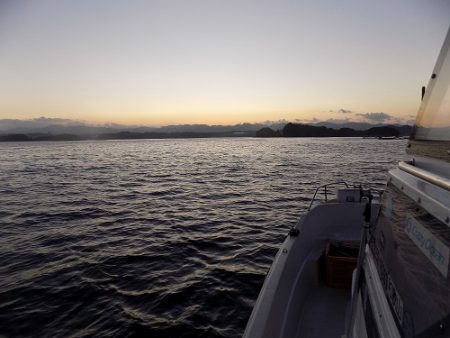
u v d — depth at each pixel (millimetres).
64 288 7762
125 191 23484
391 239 2254
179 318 6602
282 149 95000
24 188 25500
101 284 7977
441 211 1560
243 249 10461
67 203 18969
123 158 66500
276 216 15008
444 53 2014
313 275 5203
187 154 79438
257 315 3324
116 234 12297
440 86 2041
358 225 6430
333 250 5422
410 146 2537
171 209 16969
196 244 10984
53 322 6430
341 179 27156
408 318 1694
